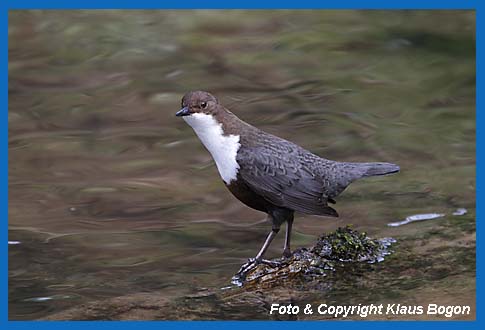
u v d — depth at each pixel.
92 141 15.29
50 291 9.80
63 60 18.62
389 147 14.83
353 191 13.25
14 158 14.55
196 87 17.28
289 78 17.73
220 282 9.91
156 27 20.45
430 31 19.92
